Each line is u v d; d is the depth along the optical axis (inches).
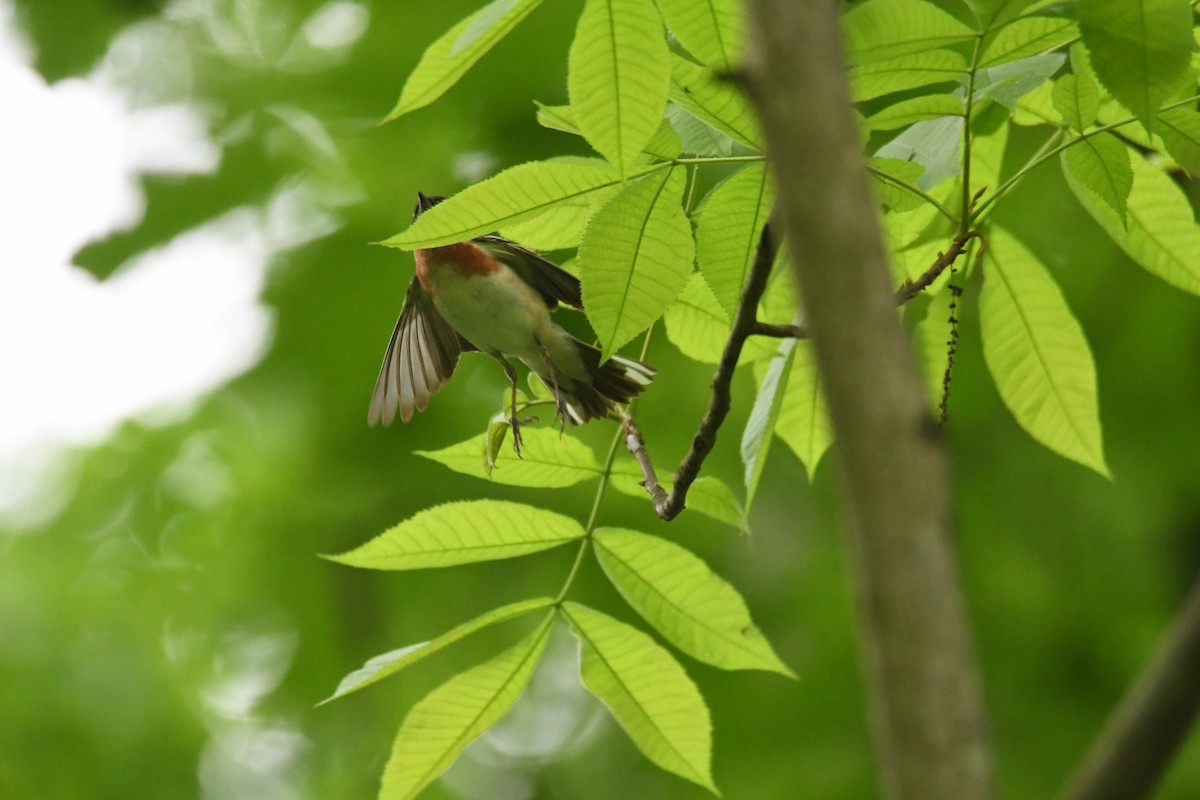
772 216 161.6
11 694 484.1
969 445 469.7
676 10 158.2
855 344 74.3
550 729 553.9
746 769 438.3
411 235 179.6
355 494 480.7
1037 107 227.6
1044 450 463.8
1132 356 451.5
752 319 171.3
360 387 465.7
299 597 518.6
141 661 510.0
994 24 170.1
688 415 450.3
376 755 501.0
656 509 205.5
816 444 241.3
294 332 465.7
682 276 180.2
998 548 458.9
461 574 502.6
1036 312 235.3
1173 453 448.5
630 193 179.3
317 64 466.9
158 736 497.7
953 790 70.1
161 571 537.0
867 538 72.9
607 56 155.0
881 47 169.8
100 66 476.7
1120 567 450.9
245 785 511.5
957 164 220.2
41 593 516.4
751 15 78.8
